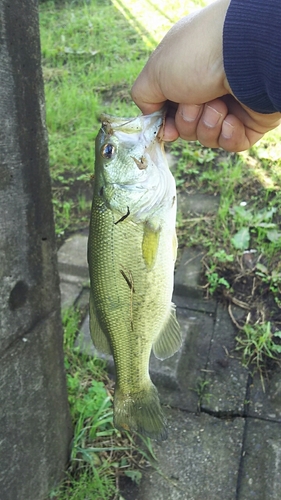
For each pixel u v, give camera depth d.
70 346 0.50
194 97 0.26
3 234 0.28
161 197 0.28
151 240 0.27
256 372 0.48
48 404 0.36
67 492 0.39
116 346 0.30
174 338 0.30
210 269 0.57
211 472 0.41
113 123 0.28
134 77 1.02
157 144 0.28
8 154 0.27
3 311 0.30
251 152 0.77
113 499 0.39
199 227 0.63
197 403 0.46
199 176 0.74
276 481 0.39
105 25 1.30
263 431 0.43
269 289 0.55
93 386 0.46
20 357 0.32
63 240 0.64
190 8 1.39
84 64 1.09
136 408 0.31
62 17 1.38
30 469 0.36
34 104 0.28
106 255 0.28
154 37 1.22
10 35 0.25
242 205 0.66
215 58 0.24
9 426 0.33
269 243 0.60
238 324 0.52
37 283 0.32
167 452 0.42
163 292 0.28
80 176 0.76
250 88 0.23
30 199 0.30
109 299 0.29
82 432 0.41
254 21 0.22
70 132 0.86
